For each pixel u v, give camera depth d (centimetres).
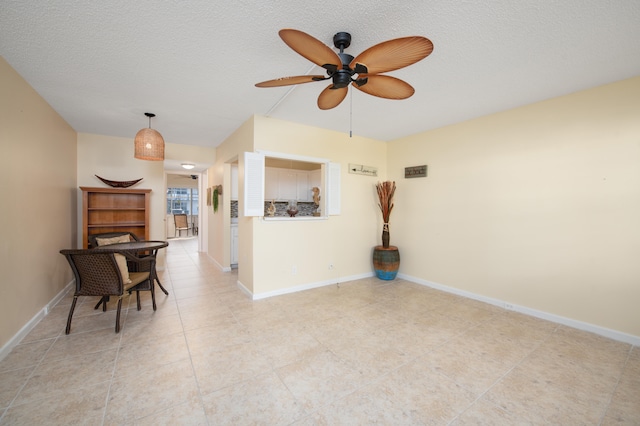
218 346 226
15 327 225
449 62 213
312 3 151
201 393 169
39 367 194
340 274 417
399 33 179
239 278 391
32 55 204
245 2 150
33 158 260
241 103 296
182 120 354
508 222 315
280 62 215
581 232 264
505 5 152
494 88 259
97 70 227
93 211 417
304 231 377
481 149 339
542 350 224
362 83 173
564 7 153
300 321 276
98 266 245
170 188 1066
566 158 273
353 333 251
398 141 448
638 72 228
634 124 236
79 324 265
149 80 244
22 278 238
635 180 236
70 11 157
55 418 148
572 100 269
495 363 205
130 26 171
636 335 234
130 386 175
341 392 172
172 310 303
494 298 327
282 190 577
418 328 263
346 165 418
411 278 426
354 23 169
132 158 447
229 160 431
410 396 169
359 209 437
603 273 252
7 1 148
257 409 157
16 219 229
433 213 395
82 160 411
